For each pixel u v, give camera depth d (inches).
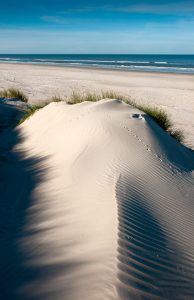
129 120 222.7
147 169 160.4
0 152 254.2
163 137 217.2
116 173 148.6
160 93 673.6
